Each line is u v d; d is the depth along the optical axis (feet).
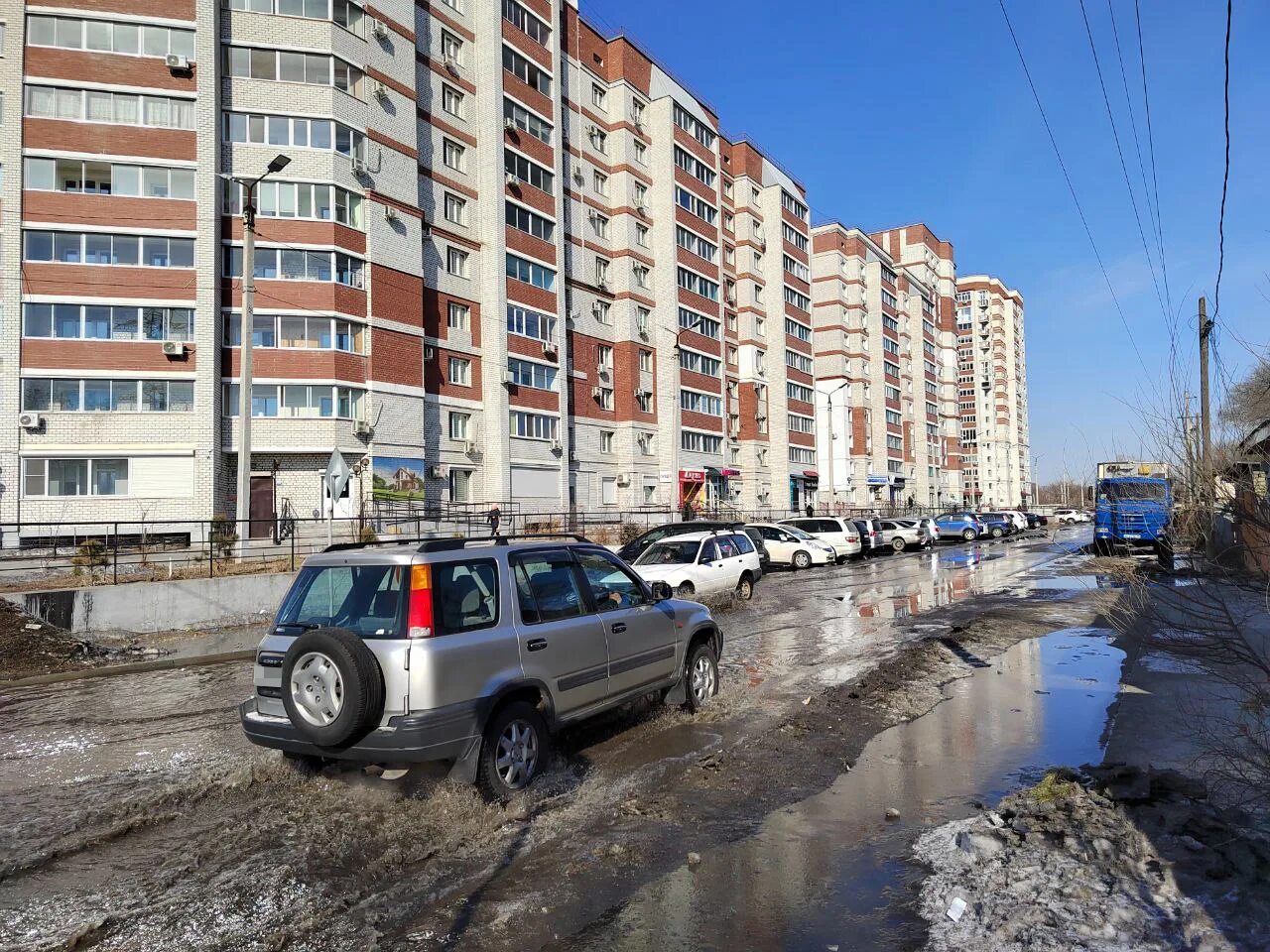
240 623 48.88
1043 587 60.85
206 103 92.43
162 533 88.12
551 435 128.98
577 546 21.30
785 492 189.26
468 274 119.44
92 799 17.38
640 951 11.03
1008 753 19.89
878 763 19.39
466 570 17.34
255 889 13.01
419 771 16.66
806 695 26.58
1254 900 11.23
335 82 98.94
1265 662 15.17
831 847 14.42
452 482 113.70
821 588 65.72
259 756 20.24
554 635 18.66
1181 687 25.59
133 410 88.94
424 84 114.52
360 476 96.84
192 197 91.66
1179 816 14.23
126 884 13.26
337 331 96.53
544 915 12.05
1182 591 16.01
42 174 88.12
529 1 131.23
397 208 104.42
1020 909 11.57
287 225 95.04
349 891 12.91
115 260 89.45
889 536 123.34
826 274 228.63
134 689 31.12
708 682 25.21
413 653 15.60
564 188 142.72
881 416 237.25
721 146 184.65
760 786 17.67
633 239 154.92
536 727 17.80
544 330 129.39
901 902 12.23
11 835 15.35
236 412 93.20
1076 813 14.80
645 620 22.24
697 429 164.45
